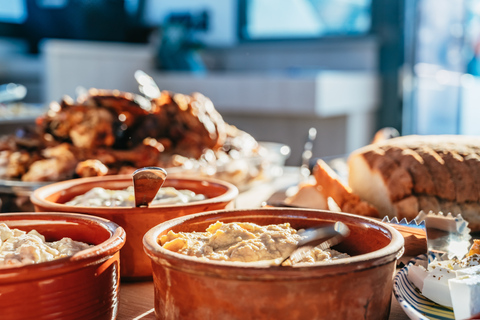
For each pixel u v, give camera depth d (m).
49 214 0.67
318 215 0.66
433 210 0.85
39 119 1.17
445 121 3.74
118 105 1.11
